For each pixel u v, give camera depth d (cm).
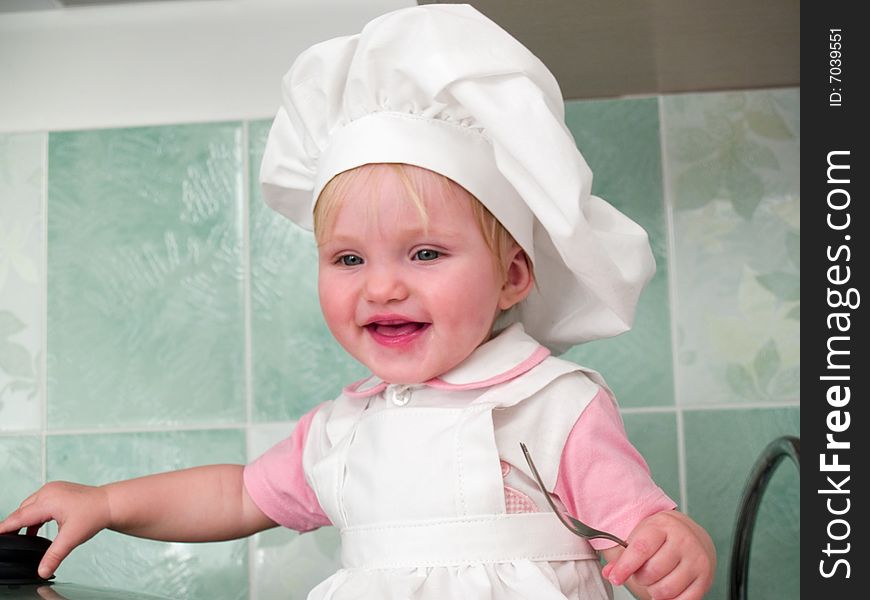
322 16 128
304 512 97
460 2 99
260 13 129
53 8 130
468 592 78
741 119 124
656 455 120
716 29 106
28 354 126
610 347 122
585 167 80
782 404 121
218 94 128
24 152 128
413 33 82
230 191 127
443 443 83
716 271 122
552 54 112
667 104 125
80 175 128
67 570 122
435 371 84
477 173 84
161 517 95
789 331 121
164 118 128
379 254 83
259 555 122
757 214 123
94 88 129
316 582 121
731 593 98
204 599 122
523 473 83
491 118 80
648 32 106
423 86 81
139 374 125
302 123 90
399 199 82
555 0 98
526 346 89
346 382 123
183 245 126
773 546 119
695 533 76
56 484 92
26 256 128
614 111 125
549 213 80
